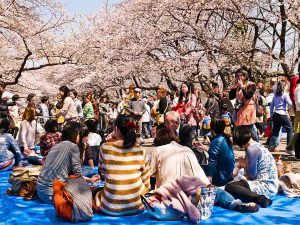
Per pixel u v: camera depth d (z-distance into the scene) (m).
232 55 17.81
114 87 28.52
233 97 8.20
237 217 4.69
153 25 19.20
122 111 11.45
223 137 5.71
